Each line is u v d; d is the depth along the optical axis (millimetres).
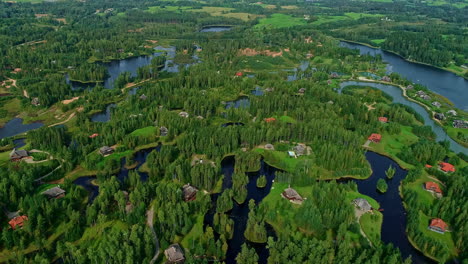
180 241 130125
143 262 115312
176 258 119000
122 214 137500
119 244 120188
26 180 150125
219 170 169250
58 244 119812
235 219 144875
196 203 145250
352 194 157375
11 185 145500
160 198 143875
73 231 129250
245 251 119625
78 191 152125
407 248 131250
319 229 132875
